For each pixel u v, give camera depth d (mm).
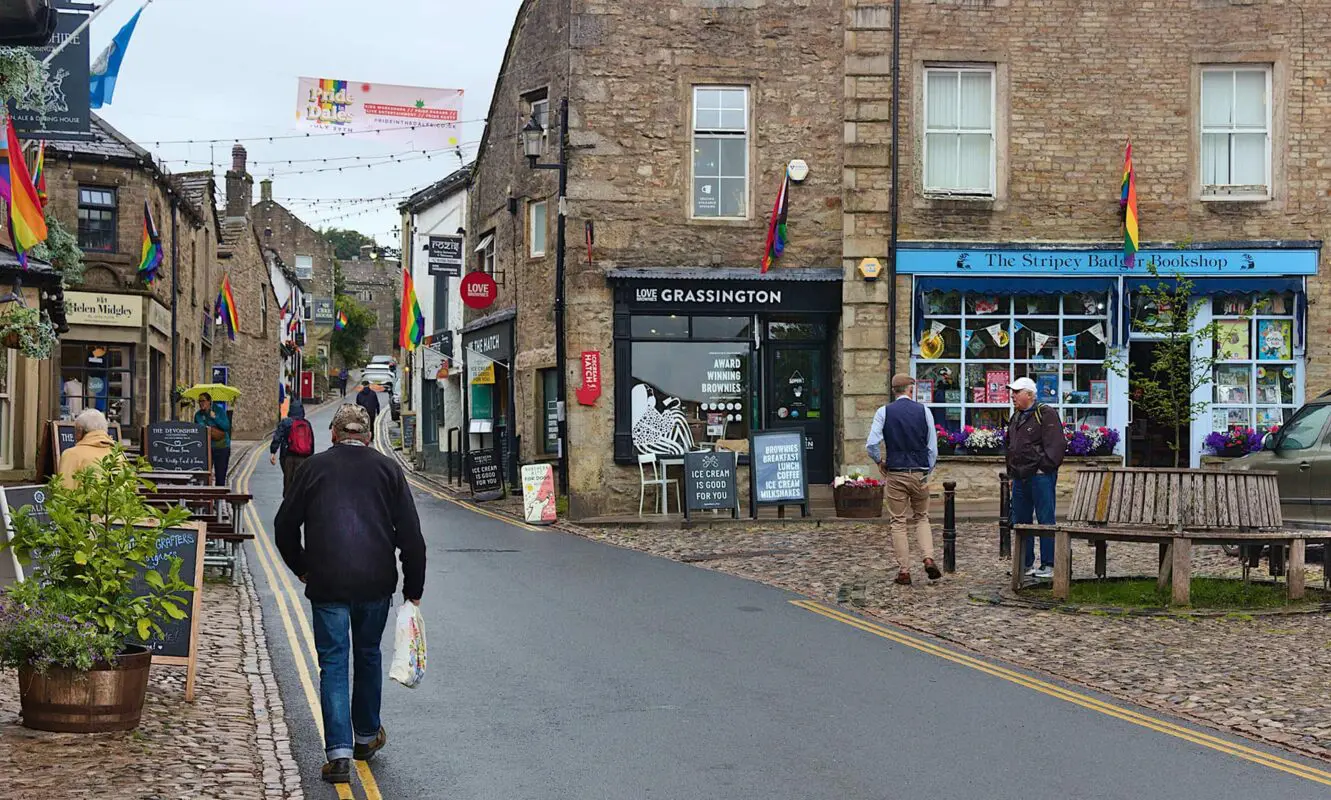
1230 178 20797
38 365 24500
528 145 21594
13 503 8773
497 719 7898
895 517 13203
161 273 33375
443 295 35062
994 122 20750
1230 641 10328
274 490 25562
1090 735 7637
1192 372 19891
